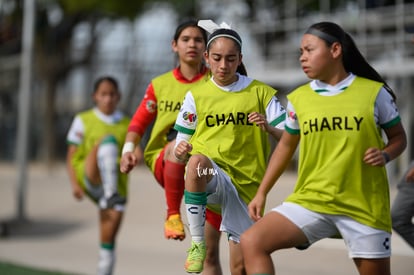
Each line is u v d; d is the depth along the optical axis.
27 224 34.66
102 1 55.78
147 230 31.77
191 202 12.67
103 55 69.31
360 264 11.44
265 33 50.72
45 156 67.31
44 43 63.53
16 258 26.52
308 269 22.62
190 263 12.66
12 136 82.06
